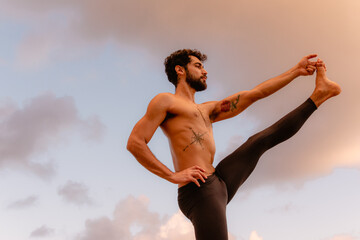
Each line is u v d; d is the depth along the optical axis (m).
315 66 4.86
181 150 4.22
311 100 4.68
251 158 4.43
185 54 4.71
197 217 3.98
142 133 4.13
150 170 4.06
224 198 4.12
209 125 4.48
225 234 3.90
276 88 4.80
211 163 4.32
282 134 4.53
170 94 4.41
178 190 4.26
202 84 4.61
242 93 4.78
